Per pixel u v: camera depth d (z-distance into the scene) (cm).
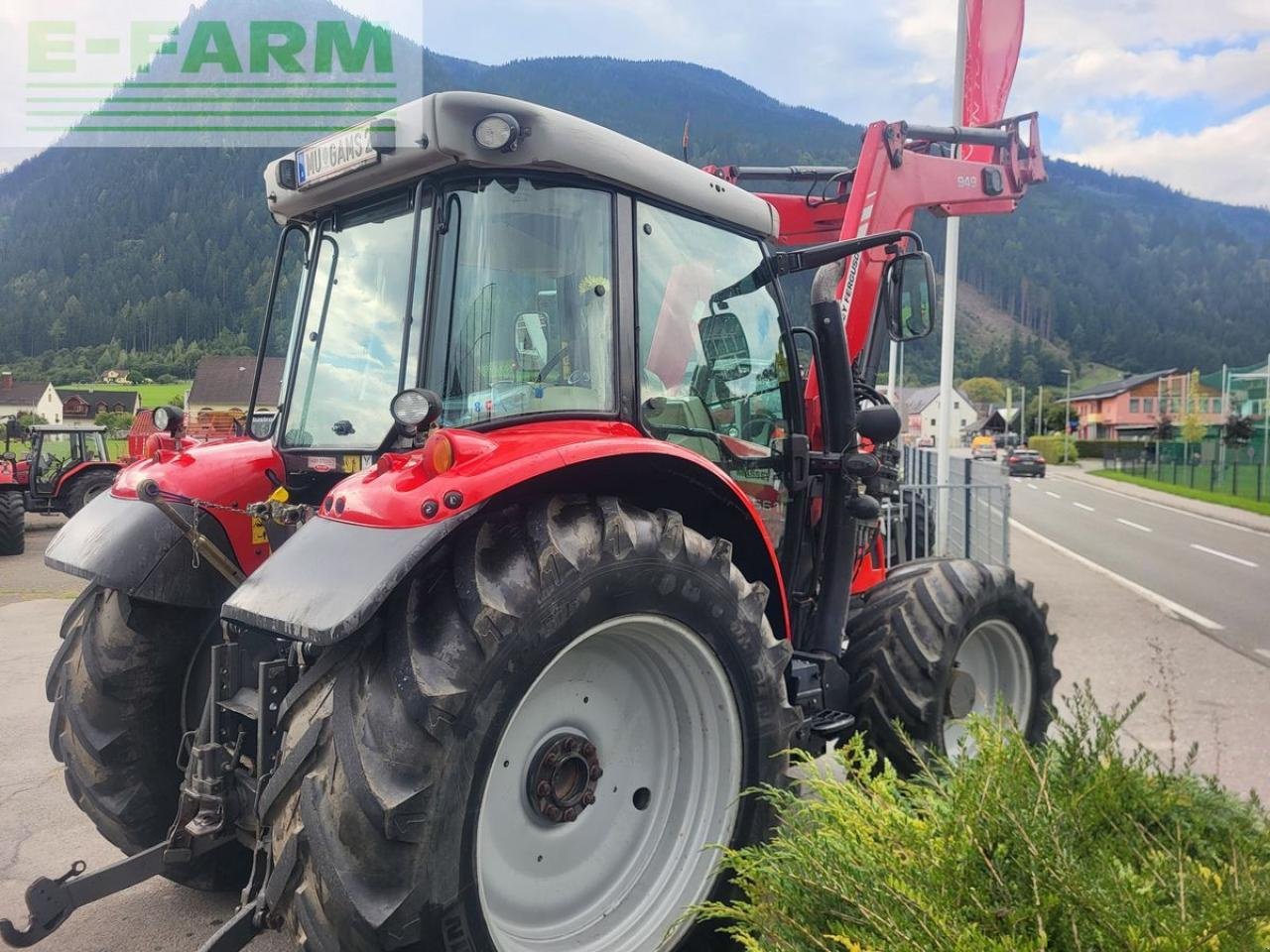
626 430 273
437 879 188
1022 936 185
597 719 254
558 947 235
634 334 277
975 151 671
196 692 300
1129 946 181
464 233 251
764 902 207
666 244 299
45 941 296
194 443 332
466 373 248
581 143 255
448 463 208
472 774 195
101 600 304
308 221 315
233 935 196
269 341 328
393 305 275
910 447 1277
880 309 515
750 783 261
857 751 250
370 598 187
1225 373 4812
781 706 270
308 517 272
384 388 275
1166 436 6656
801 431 365
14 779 450
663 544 235
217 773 249
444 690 190
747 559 299
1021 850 205
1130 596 1055
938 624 366
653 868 259
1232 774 436
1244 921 180
